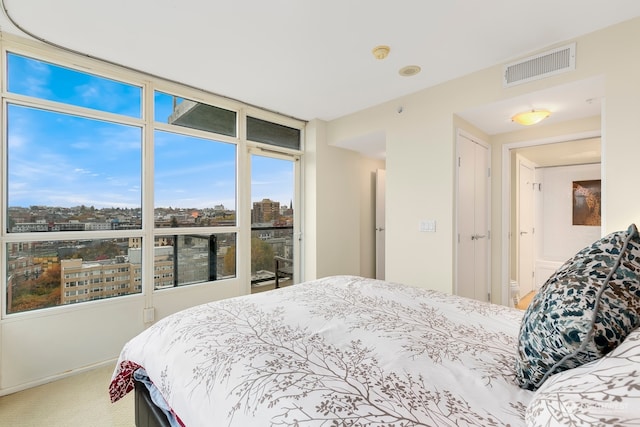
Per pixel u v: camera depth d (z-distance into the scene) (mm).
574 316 678
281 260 3838
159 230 2773
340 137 3836
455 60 2477
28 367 2109
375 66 2564
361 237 4566
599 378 528
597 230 4629
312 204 3932
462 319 1345
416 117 3076
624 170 1971
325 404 732
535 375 779
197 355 1051
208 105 3170
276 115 3699
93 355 2379
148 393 1315
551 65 2258
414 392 783
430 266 2963
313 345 1055
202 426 854
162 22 1970
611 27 2020
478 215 3293
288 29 2057
